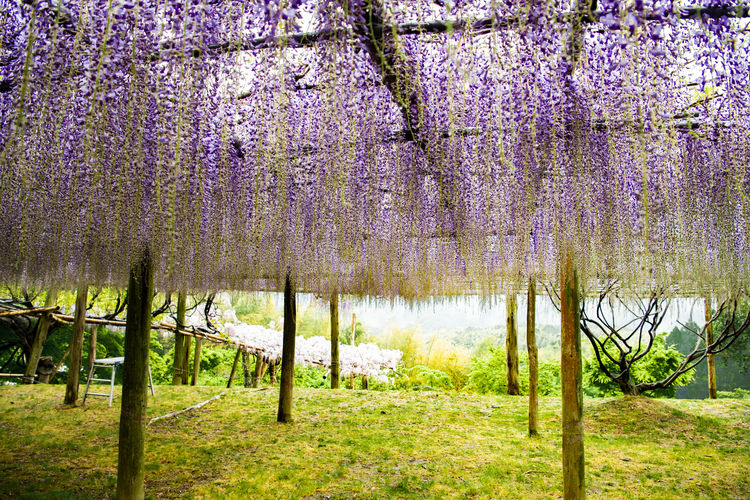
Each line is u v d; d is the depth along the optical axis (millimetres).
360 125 2541
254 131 2676
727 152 2734
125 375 2926
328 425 5859
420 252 3934
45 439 4969
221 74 2354
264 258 3512
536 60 2129
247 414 6309
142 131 2293
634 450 5039
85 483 3783
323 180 2941
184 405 6617
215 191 2957
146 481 3861
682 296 5488
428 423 6086
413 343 16500
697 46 2107
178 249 2895
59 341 11234
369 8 1862
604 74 2312
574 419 3109
